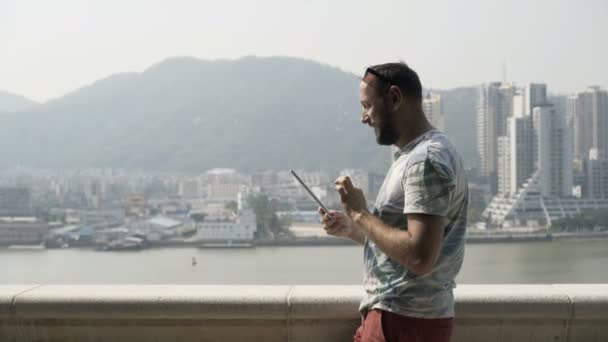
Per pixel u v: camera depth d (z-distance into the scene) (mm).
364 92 2449
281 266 24484
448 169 2205
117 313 3213
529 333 3164
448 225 2332
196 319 3236
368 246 2510
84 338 3309
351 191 2332
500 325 3158
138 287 3367
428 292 2336
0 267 27391
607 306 3086
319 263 24531
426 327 2344
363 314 2543
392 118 2398
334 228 2625
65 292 3287
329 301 3145
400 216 2320
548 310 3102
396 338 2367
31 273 25672
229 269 24953
